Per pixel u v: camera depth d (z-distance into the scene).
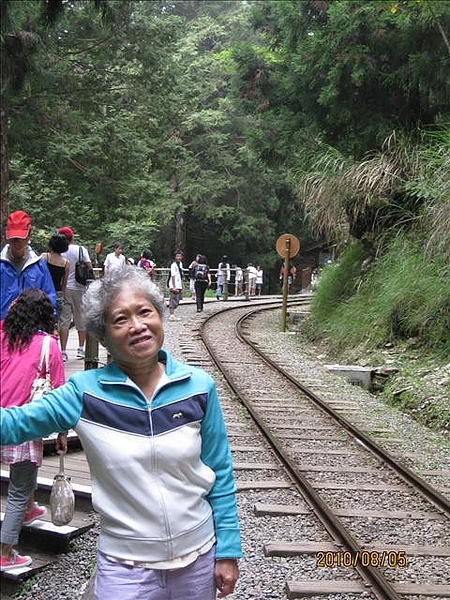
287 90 19.12
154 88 23.80
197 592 2.61
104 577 2.54
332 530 5.54
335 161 17.09
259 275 37.41
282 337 19.00
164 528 2.53
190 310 24.02
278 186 44.81
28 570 4.55
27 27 15.02
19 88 13.34
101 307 2.69
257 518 5.84
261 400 10.69
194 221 46.97
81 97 22.52
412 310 13.98
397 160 16.11
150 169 27.58
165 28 22.78
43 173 22.47
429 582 4.72
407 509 6.29
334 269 19.52
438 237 13.12
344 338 15.70
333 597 4.43
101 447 2.54
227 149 43.91
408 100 17.11
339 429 9.15
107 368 2.69
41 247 20.92
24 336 4.42
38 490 5.59
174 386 2.65
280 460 7.52
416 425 10.09
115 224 26.27
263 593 4.48
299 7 18.44
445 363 12.41
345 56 15.99
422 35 15.22
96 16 20.77
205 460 2.73
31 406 2.52
